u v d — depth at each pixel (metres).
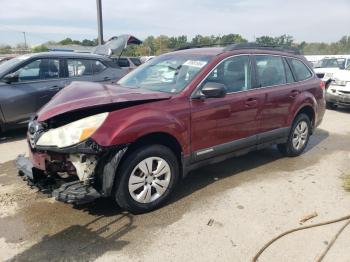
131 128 3.49
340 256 3.12
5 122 6.75
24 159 4.07
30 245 3.22
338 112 10.59
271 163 5.50
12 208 3.88
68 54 7.62
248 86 4.76
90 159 3.44
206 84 4.03
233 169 5.20
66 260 3.02
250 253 3.15
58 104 3.70
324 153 6.11
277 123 5.22
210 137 4.29
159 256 3.09
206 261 3.04
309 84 5.78
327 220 3.72
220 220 3.70
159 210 3.91
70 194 3.36
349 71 10.91
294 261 3.05
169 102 3.90
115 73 8.18
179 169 4.14
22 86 6.88
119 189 3.59
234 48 4.71
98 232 3.45
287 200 4.18
